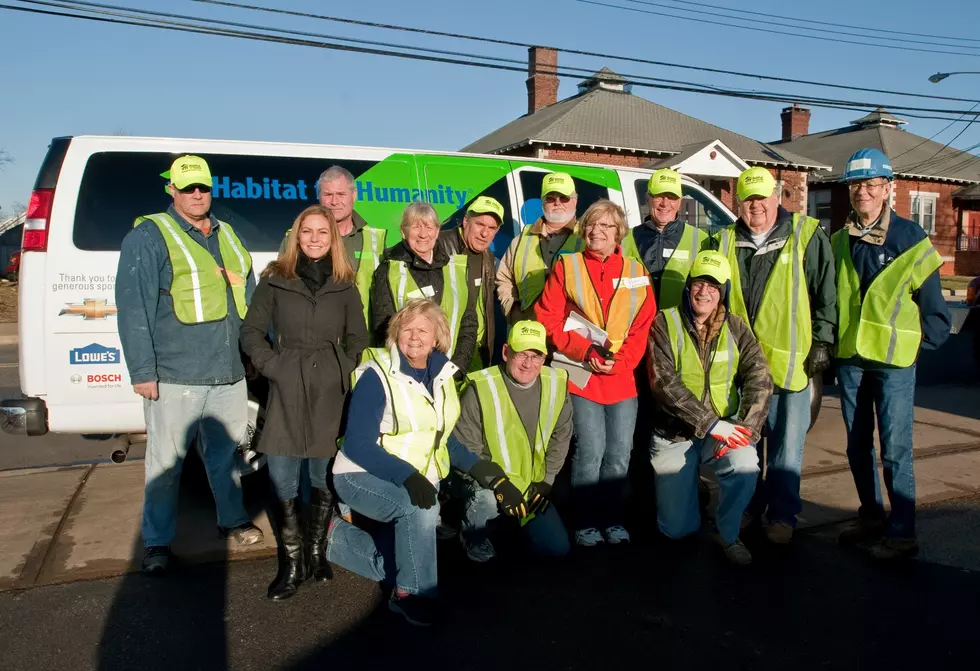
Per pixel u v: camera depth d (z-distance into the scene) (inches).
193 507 197.0
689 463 171.5
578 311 169.6
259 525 184.7
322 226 145.7
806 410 170.9
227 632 134.3
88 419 179.6
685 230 188.2
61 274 177.2
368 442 136.4
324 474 152.2
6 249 901.2
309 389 144.6
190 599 146.4
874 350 163.2
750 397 162.9
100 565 160.2
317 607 143.9
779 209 175.6
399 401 139.6
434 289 167.8
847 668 125.0
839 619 140.7
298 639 132.4
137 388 151.6
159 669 122.8
